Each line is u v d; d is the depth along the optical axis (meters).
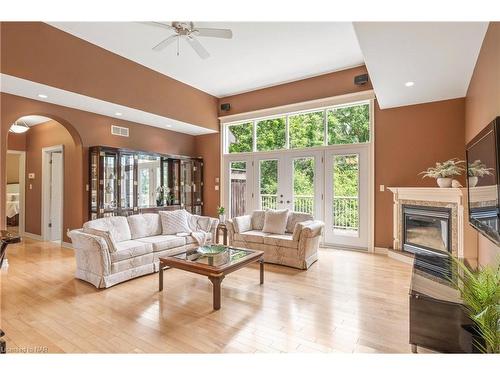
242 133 6.77
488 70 2.57
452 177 4.12
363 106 5.29
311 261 4.21
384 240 4.96
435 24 2.45
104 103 4.62
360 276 3.71
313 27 3.88
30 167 6.43
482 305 1.58
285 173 6.02
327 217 5.52
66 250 5.12
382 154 4.98
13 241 2.07
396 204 4.70
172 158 6.43
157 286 3.36
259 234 4.53
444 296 2.00
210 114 6.70
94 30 4.01
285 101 5.99
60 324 2.44
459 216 3.70
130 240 4.06
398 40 2.71
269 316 2.59
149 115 5.39
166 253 4.08
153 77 5.32
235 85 6.18
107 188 5.12
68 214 5.36
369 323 2.47
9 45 3.51
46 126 5.99
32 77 3.70
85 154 5.09
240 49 4.51
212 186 7.10
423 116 4.64
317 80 5.60
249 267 4.11
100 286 3.25
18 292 3.14
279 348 2.09
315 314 2.63
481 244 3.13
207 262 3.00
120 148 5.32
